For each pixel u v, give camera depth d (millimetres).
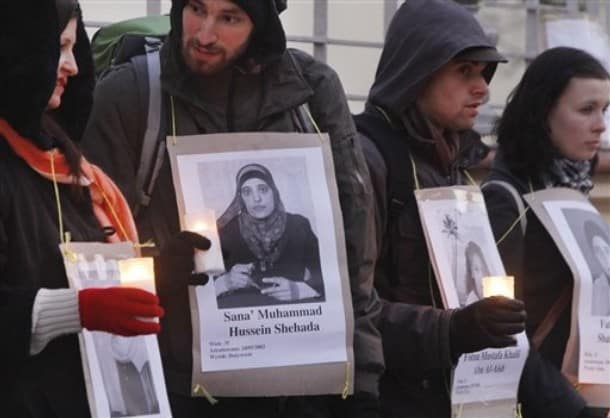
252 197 12289
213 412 12359
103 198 11336
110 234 11203
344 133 12789
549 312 15219
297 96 12586
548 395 14797
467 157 14906
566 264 15172
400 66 14320
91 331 10445
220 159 12281
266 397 12492
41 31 10555
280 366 12219
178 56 12312
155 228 12211
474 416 14156
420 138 14234
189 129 12336
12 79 10539
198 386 12055
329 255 12398
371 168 13906
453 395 14016
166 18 15445
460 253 14055
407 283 14078
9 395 10391
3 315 10164
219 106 12430
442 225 14031
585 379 15078
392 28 14547
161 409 10938
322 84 12797
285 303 12266
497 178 15422
